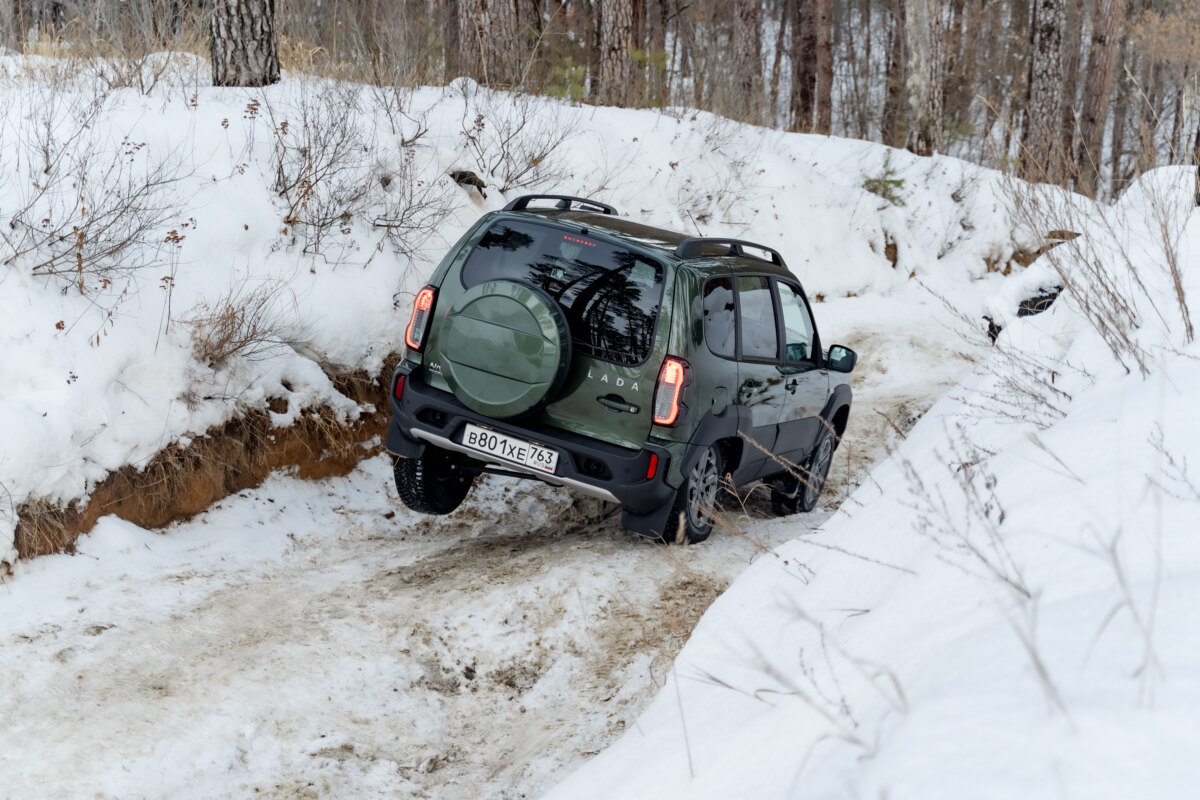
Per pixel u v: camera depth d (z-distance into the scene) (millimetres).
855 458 8586
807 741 2227
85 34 9102
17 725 3508
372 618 4707
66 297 5504
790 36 38031
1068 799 1282
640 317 5148
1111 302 4281
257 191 7207
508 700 4195
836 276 13703
